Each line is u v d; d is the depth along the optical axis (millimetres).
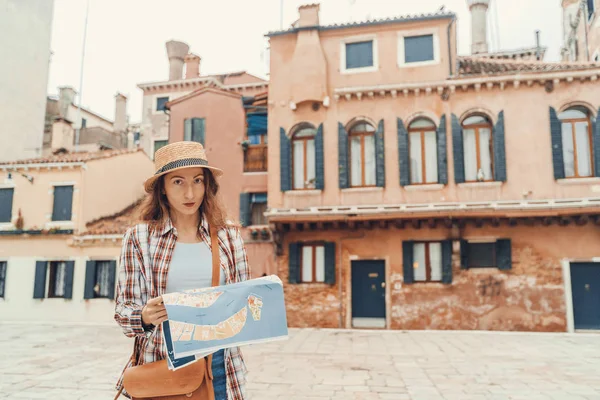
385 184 14703
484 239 14141
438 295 14188
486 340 11914
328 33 15836
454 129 14438
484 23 23906
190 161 2154
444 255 14227
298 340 12055
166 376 1975
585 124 14164
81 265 17062
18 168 17922
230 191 16891
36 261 17344
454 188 14273
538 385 7043
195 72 28719
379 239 14719
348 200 14867
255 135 17531
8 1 23797
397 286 14438
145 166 21719
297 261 15148
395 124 14914
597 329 13469
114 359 9648
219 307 1958
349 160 15258
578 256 13664
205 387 2035
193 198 2176
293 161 15703
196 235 2287
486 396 6426
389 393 6598
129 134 32250
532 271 13828
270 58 16203
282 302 2094
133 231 2168
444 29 15062
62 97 31234
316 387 6961
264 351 10305
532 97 14227
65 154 21016
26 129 24469
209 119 17516
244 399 2219
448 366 8555
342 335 13039
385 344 11312
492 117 14367
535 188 13898
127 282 2098
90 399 6500
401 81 15125
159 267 2127
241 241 2371
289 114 15680
